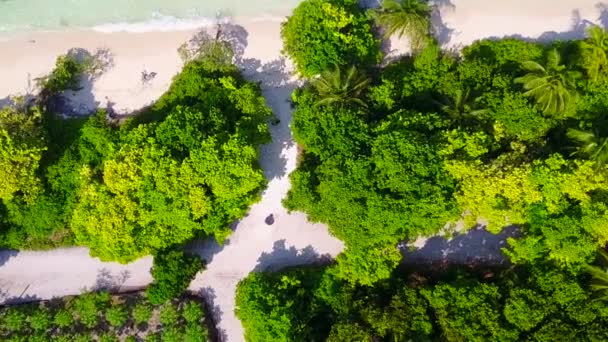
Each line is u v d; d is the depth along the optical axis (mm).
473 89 37812
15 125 36906
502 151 37000
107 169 35375
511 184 34688
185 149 35906
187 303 38688
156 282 37000
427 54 38500
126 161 35375
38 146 36812
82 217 35969
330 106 36594
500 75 37594
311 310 37188
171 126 35812
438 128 36156
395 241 36062
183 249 39062
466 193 34844
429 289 35656
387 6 37625
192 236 37531
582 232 34906
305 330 36562
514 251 36688
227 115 37781
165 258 36781
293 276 37406
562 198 35344
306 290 37750
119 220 35219
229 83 38031
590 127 37281
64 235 39156
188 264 37156
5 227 38438
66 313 38375
